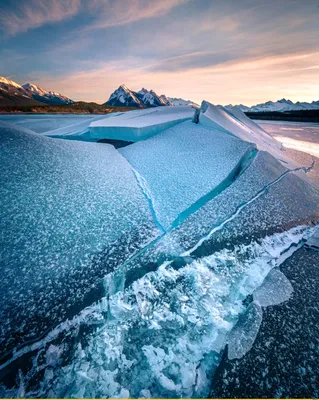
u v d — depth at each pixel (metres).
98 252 3.04
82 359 1.98
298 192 5.44
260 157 6.26
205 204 4.29
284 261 3.40
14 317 2.23
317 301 2.72
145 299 2.54
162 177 4.96
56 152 5.04
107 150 6.41
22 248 2.86
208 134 7.05
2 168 3.92
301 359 2.08
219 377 1.94
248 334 2.29
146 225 3.62
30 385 1.81
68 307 2.38
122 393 1.79
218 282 2.85
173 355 2.06
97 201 3.89
